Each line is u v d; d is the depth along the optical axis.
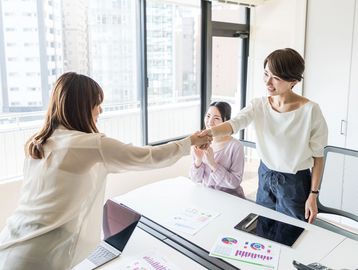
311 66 3.34
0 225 2.45
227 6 3.63
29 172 1.33
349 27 3.04
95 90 1.34
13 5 2.52
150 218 1.84
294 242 1.57
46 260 1.21
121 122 3.30
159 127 3.59
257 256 1.46
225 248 1.53
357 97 3.07
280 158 1.90
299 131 1.83
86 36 2.89
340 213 2.00
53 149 1.27
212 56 3.58
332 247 1.53
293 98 1.87
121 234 1.61
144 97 3.27
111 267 1.41
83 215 1.34
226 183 2.18
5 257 1.21
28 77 2.67
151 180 3.27
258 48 3.82
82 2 2.81
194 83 3.65
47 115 1.34
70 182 1.25
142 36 3.15
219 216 1.85
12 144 2.70
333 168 2.06
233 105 3.94
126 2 3.06
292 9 3.46
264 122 1.93
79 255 1.33
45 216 1.23
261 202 2.07
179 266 1.41
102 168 1.36
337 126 3.24
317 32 3.25
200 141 1.78
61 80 1.32
